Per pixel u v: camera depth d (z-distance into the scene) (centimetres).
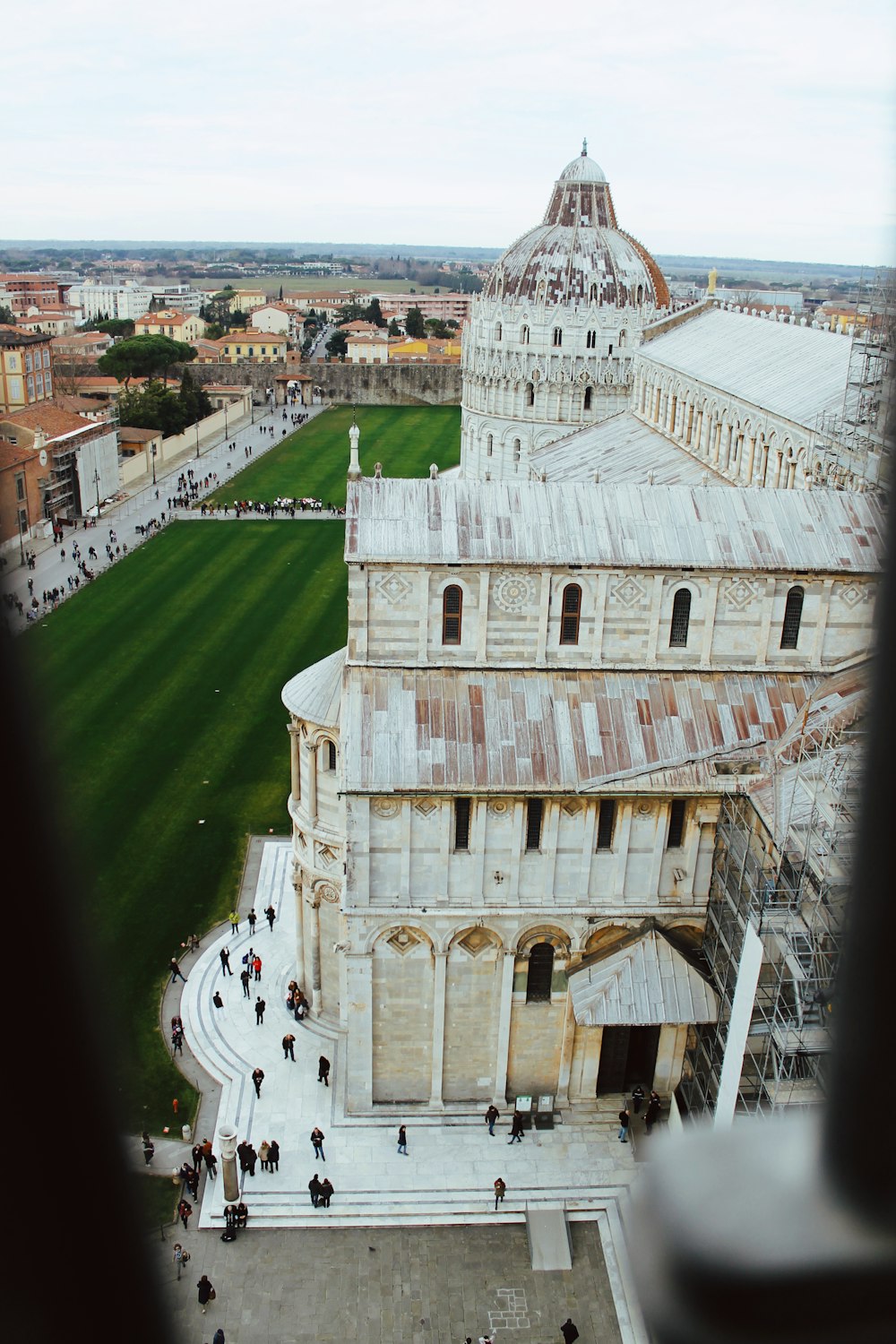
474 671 4681
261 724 8381
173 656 9656
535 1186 4450
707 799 4503
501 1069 4816
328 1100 4900
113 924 5988
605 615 4619
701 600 4616
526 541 4544
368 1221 4284
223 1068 5062
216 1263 4088
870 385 5819
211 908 6169
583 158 16188
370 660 4650
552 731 4544
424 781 4388
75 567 12106
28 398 15938
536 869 4575
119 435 17512
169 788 7394
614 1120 4803
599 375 15700
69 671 9262
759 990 3950
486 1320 3903
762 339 9106
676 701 4650
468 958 4666
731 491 4800
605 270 15725
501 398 16300
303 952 5388
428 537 4528
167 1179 4444
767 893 3666
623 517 4669
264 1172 4491
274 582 11781
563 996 4744
